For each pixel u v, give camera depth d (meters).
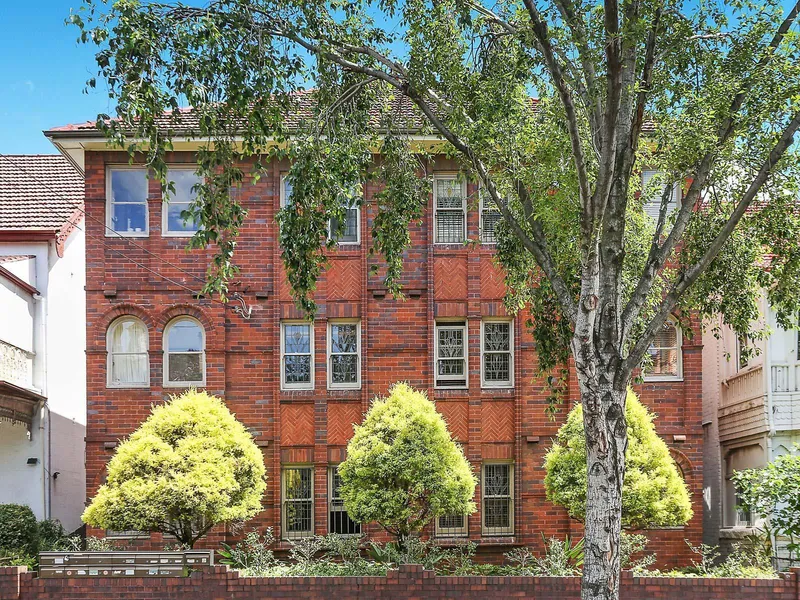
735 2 12.16
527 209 12.95
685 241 13.98
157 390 19.33
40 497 20.42
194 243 11.36
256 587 14.48
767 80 11.84
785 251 13.53
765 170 11.78
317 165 11.70
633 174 13.84
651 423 17.72
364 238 19.78
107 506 15.55
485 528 19.48
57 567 14.51
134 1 10.62
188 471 15.76
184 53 10.91
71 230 22.50
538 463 19.47
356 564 16.33
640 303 12.11
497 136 12.52
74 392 22.92
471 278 19.78
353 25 13.16
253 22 11.65
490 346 19.92
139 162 19.77
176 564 14.57
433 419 16.69
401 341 19.67
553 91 13.57
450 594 14.52
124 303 19.45
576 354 11.85
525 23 11.61
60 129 19.20
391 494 16.17
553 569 15.56
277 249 19.72
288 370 19.77
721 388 22.23
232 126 12.36
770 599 14.42
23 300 20.28
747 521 20.66
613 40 10.88
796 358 19.27
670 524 17.11
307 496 19.53
